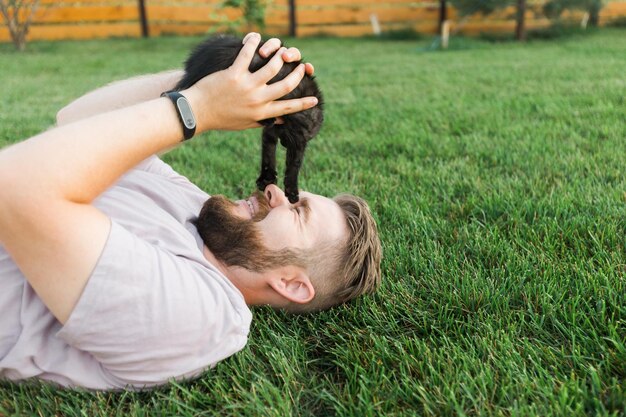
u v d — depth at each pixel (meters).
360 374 1.69
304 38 14.15
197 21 14.09
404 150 4.04
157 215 1.73
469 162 3.69
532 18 13.44
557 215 2.69
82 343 1.48
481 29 13.81
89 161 1.38
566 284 2.09
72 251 1.38
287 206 1.89
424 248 2.46
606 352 1.71
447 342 1.82
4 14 11.09
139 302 1.46
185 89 1.68
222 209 1.86
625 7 14.30
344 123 4.96
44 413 1.55
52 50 11.51
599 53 9.70
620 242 2.42
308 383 1.71
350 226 1.96
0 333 1.53
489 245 2.42
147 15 13.74
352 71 8.42
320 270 1.89
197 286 1.55
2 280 1.54
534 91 6.12
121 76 8.11
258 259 1.81
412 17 14.25
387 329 1.93
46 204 1.33
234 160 3.96
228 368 1.72
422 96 6.15
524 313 1.96
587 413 1.51
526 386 1.58
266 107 1.54
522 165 3.52
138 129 1.45
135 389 1.62
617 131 4.24
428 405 1.56
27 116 5.38
